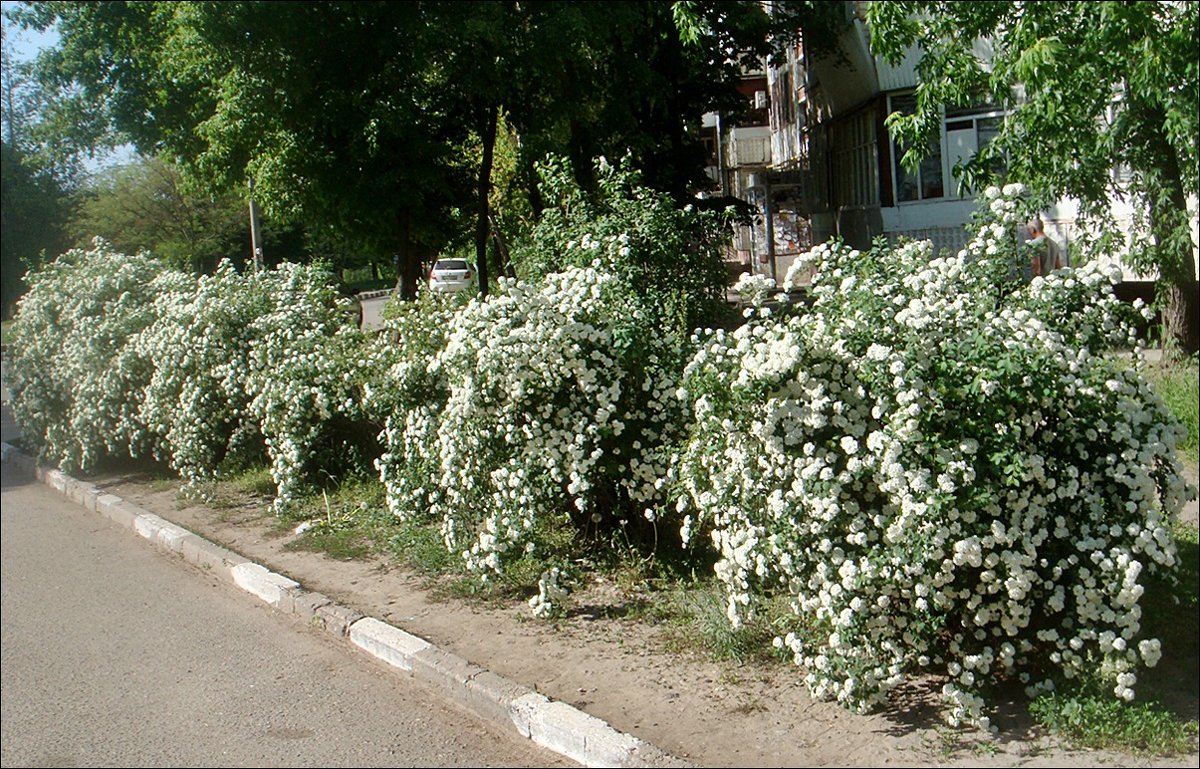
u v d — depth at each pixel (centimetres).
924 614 439
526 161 1658
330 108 1510
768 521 481
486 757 468
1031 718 438
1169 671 463
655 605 602
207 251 3525
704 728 452
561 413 630
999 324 466
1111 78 912
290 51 1451
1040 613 455
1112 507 454
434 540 732
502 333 629
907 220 1920
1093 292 492
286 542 812
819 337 471
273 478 912
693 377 514
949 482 423
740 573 492
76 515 1047
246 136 1531
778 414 466
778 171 2692
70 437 1207
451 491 662
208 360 1009
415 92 1567
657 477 627
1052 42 862
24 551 898
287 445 884
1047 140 959
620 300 671
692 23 1327
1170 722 416
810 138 2678
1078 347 480
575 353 624
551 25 1507
